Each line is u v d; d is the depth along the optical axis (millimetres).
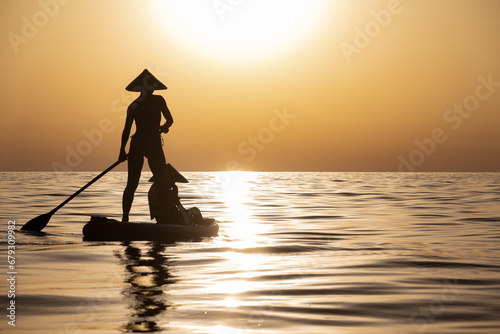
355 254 16031
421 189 65000
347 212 31688
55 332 8242
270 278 12336
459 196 49344
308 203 39500
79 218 26422
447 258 15328
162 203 19547
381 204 38688
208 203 39156
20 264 13734
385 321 9016
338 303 10141
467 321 9047
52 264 13750
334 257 15438
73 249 16141
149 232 18516
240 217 28203
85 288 11070
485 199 44938
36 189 59469
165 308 9609
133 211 30234
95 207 33531
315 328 8594
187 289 11078
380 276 12688
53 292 10703
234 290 11078
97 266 13523
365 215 29750
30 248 16281
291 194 52875
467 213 31297
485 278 12523
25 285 11320
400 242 18891
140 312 9336
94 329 8398
